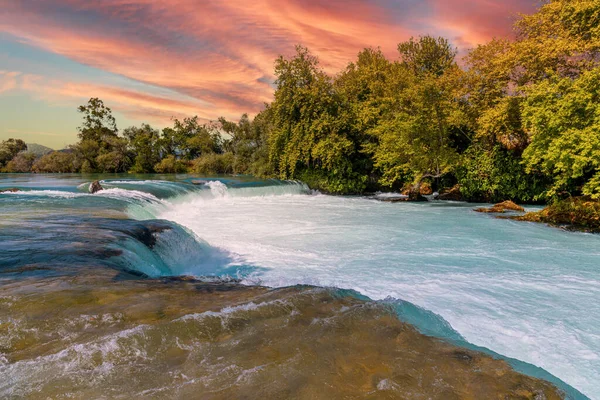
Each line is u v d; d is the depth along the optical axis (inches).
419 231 549.0
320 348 137.5
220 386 111.0
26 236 321.7
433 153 978.7
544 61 812.6
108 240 312.3
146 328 145.9
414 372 122.6
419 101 979.9
